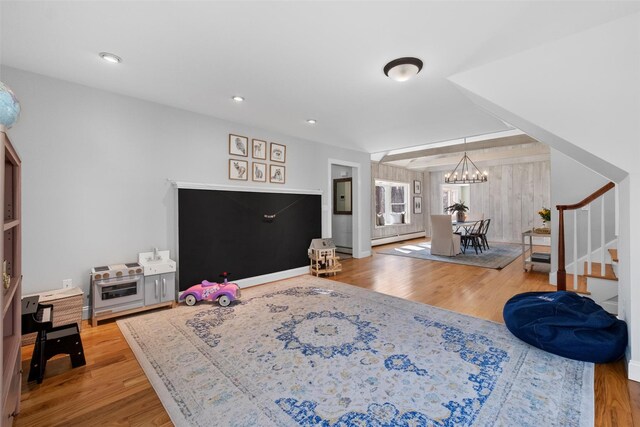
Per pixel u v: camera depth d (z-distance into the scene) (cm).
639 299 184
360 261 594
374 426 148
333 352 221
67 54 233
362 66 252
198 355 219
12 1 170
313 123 413
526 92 229
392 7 178
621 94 196
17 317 155
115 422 155
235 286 339
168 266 320
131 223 320
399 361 208
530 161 827
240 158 412
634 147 192
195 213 361
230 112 368
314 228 510
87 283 292
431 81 280
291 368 200
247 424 151
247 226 413
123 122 313
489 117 385
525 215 842
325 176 543
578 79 209
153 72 263
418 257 632
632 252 186
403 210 949
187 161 361
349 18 189
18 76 256
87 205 292
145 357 217
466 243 707
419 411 159
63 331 209
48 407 166
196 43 218
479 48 224
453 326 267
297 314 299
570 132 212
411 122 409
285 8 179
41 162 268
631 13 187
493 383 182
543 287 396
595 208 387
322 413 158
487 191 906
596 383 182
